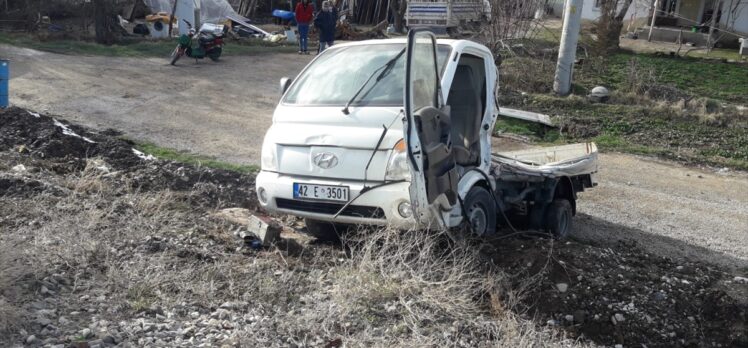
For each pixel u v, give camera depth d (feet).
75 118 39.01
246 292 16.75
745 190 35.14
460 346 14.97
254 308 16.01
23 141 30.94
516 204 24.08
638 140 43.96
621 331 16.83
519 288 17.79
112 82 50.31
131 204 22.93
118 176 27.02
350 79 20.52
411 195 17.49
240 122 41.70
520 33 61.87
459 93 21.03
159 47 68.90
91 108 41.93
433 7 71.87
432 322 15.81
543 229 25.30
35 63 55.06
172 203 23.99
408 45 17.40
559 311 17.20
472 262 18.37
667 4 97.30
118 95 46.19
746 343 16.83
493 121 22.16
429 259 17.90
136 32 81.51
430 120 17.84
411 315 15.78
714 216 30.71
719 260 25.04
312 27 86.63
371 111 18.90
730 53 84.38
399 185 18.02
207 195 26.30
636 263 20.26
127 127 38.22
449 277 17.10
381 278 17.12
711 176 37.65
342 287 16.76
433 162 17.71
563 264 18.48
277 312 15.84
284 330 14.97
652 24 92.02
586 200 32.32
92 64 57.21
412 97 17.43
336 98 20.10
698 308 17.81
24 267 15.76
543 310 17.26
